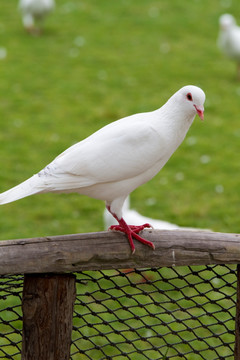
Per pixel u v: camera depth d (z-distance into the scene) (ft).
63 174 13.65
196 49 66.44
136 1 80.74
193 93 13.92
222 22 57.72
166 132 14.08
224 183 38.40
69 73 58.34
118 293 26.86
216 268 28.89
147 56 63.77
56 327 12.37
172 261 12.85
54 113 49.14
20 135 44.57
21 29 69.56
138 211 34.73
